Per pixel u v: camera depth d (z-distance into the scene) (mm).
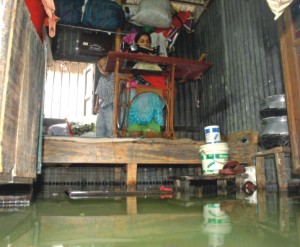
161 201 2135
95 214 1504
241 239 932
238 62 4043
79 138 3020
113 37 5180
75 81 5281
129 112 4191
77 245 887
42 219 1356
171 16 5078
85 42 4984
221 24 4516
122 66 4168
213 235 994
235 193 2828
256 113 3609
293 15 2457
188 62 4129
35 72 1848
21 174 1529
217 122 4531
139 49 4520
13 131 1330
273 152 2645
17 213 1554
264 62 3543
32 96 1768
